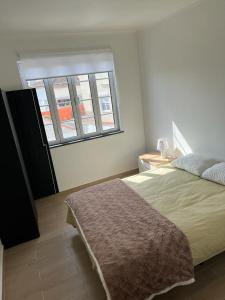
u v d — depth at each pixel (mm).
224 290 1889
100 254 1744
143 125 4527
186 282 1775
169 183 2768
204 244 1902
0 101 2447
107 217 2180
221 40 2629
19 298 2084
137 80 4281
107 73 4102
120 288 1584
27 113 3492
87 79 3971
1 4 2156
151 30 3691
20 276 2326
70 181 4059
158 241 1775
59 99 3848
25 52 3402
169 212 2201
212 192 2451
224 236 1997
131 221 2066
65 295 2055
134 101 4340
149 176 3037
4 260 2572
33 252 2650
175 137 3789
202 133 3242
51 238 2867
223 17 2541
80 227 2229
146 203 2338
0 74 3338
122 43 4004
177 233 1841
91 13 2758
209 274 2047
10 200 2670
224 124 2875
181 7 2961
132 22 3410
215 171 2652
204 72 2957
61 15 2689
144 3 2643
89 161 4148
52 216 3342
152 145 4457
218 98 2857
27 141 3578
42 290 2137
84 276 2232
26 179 2971
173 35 3293
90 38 3752
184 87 3340
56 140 3949
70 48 3656
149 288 1667
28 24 2885
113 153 4332
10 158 2584
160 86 3822
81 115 4062
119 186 2770
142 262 1660
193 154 3244
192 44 3025
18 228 2777
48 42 3504
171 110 3717
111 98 4238
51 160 3807
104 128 4301
